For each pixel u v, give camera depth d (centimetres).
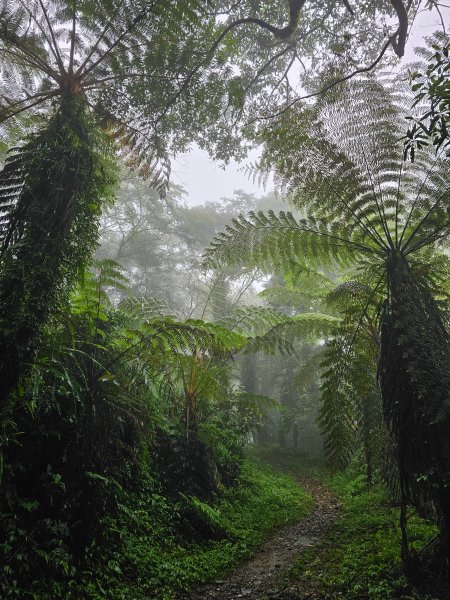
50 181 339
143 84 491
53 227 330
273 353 713
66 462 398
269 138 475
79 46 423
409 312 369
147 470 602
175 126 623
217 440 789
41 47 411
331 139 456
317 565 483
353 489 912
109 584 388
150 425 564
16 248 314
